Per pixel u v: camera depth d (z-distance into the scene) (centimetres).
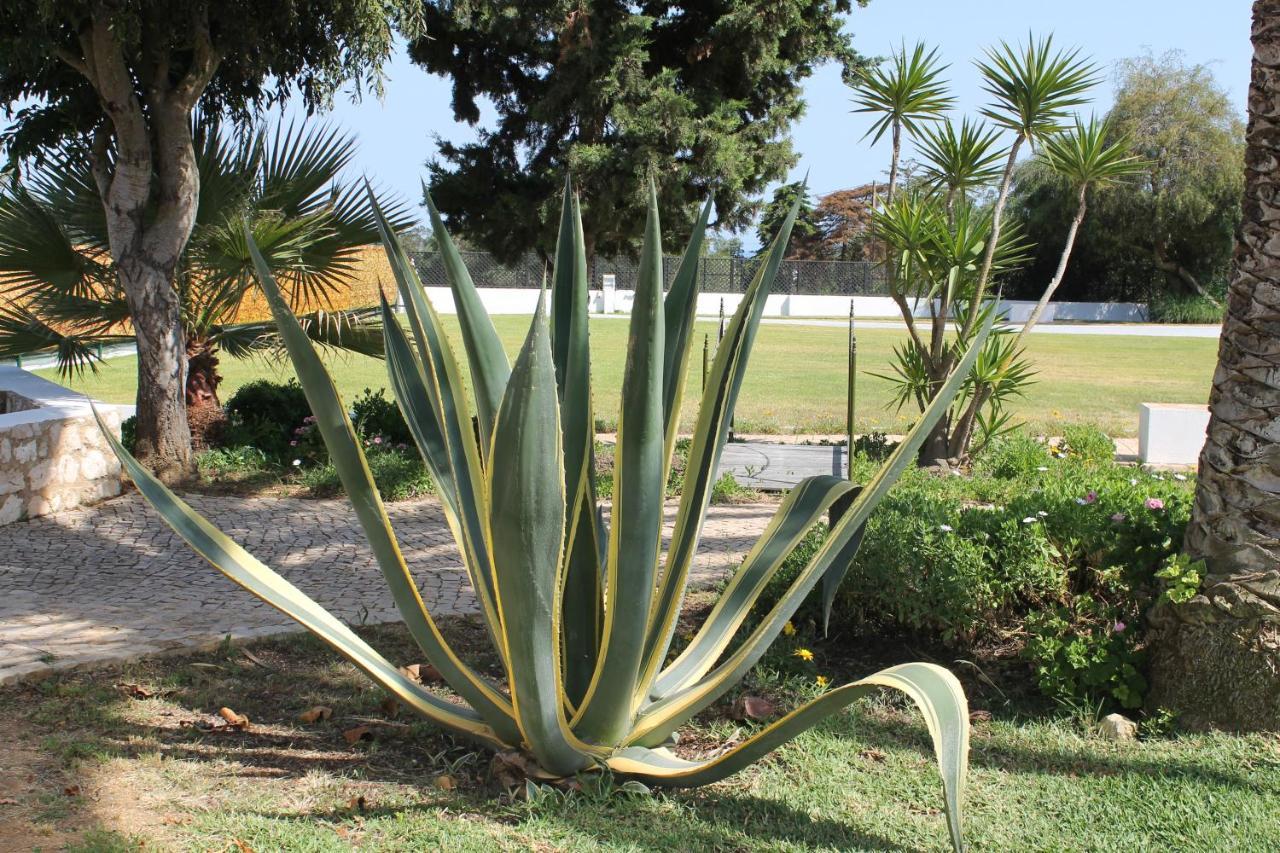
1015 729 399
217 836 302
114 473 819
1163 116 4244
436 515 791
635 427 291
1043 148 916
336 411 329
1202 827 318
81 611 529
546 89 1880
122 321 943
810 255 6312
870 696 429
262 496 844
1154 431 1077
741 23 1784
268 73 904
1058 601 481
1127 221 4266
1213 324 4191
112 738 376
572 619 340
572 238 338
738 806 332
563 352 346
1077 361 2428
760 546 384
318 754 369
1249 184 383
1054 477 834
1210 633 384
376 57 829
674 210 1892
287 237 888
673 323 342
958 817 242
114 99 797
